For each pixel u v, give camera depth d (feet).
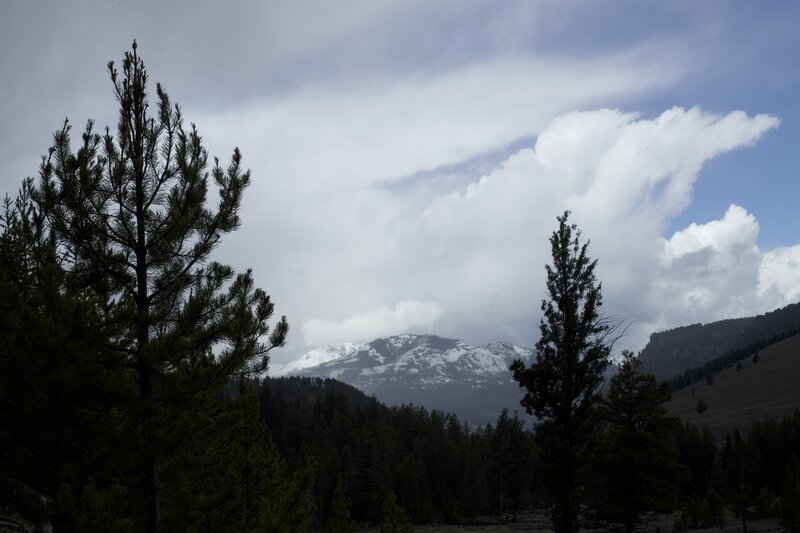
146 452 30.45
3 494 30.76
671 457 104.53
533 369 75.46
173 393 31.48
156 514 32.50
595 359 73.92
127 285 34.37
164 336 31.96
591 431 75.61
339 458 307.99
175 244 35.70
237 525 35.55
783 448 343.87
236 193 37.11
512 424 327.06
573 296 75.46
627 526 100.99
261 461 55.67
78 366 30.14
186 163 35.73
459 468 355.56
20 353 29.22
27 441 31.91
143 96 35.96
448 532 248.93
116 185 33.73
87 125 34.17
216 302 34.19
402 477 329.11
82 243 33.47
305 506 38.96
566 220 77.30
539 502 81.15
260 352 35.32
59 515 28.48
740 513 202.69
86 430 32.01
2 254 35.76
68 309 29.55
